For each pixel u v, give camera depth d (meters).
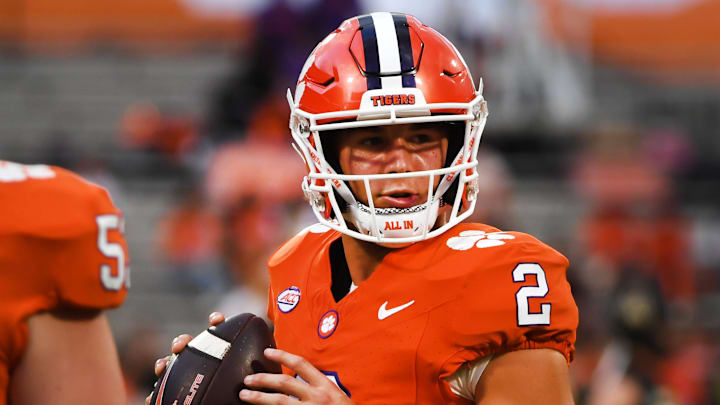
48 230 5.84
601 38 39.44
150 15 38.53
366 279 7.38
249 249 21.42
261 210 22.67
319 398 6.59
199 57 36.41
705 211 28.00
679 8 40.50
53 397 5.79
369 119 7.07
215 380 6.76
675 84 36.94
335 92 7.21
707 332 23.39
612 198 27.91
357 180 7.21
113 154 29.56
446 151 7.38
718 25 40.44
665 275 25.45
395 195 7.15
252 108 25.75
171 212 25.44
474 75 27.97
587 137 30.19
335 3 25.88
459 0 27.83
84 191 6.14
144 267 24.62
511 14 28.44
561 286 6.99
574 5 31.86
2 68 34.97
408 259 7.23
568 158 28.94
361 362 6.94
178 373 6.90
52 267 5.83
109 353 6.08
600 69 37.47
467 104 7.18
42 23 37.44
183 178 27.55
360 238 7.17
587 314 16.58
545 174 28.69
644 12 40.03
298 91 7.62
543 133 28.98
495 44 28.36
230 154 23.59
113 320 23.16
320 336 7.23
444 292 6.89
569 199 27.86
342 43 7.40
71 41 36.91
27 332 5.75
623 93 35.12
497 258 6.96
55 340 5.84
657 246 25.88
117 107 33.38
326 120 7.25
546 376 6.76
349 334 7.08
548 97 29.02
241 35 36.22
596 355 16.12
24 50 36.16
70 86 34.28
